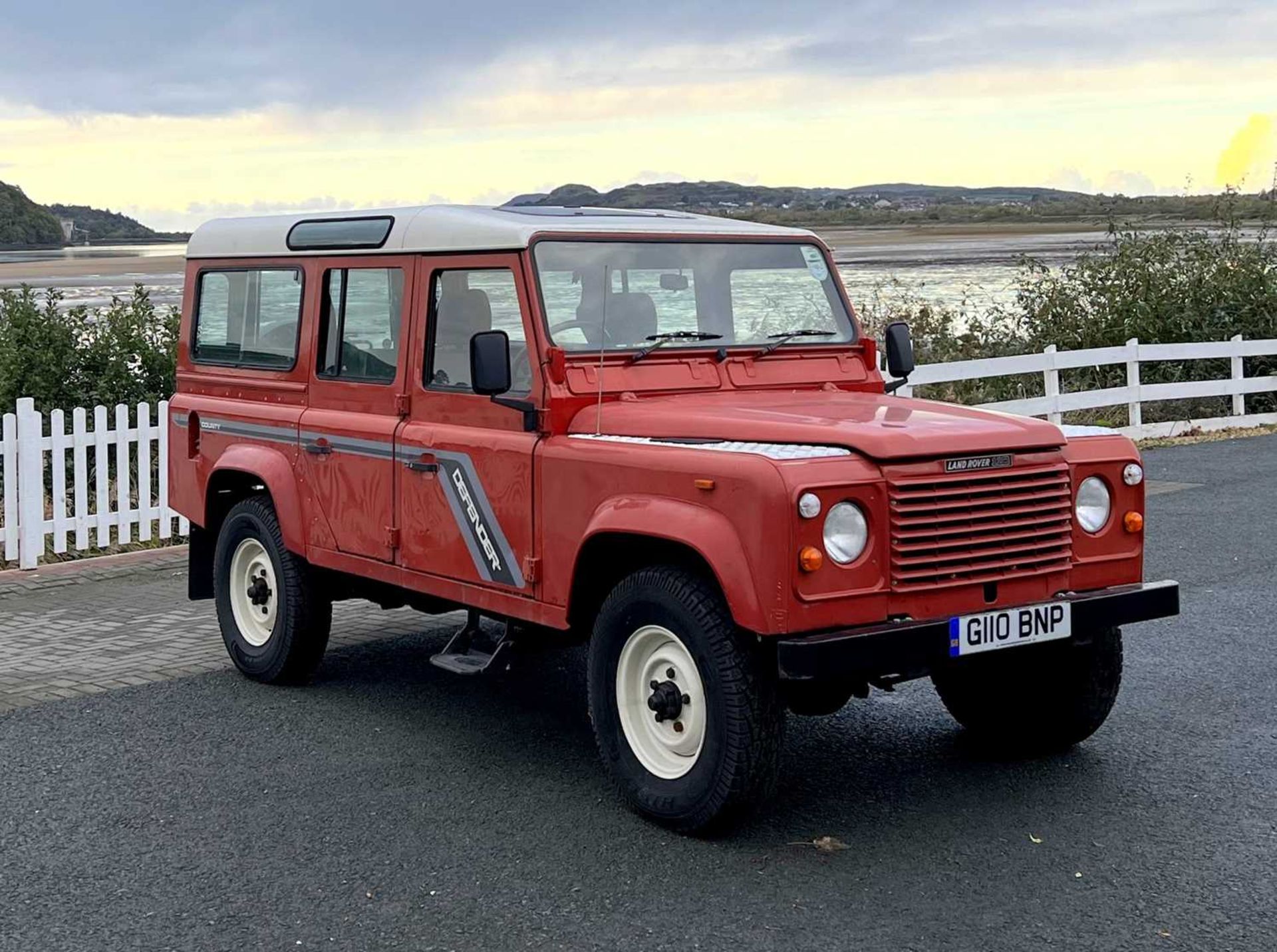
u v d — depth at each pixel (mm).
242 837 5426
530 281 5957
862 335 6812
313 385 7270
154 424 13508
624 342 6129
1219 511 11945
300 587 7367
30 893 4945
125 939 4570
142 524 11922
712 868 5031
